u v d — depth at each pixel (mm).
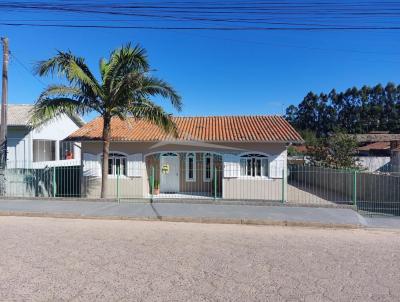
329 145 27562
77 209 12820
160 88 14367
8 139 19016
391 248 8297
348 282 5867
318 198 19438
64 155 23234
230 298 5094
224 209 12992
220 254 7371
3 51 16078
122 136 17609
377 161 32656
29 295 5070
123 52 13938
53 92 13812
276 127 18516
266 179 16984
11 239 8430
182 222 11453
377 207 15461
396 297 5281
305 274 6215
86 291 5242
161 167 19781
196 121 20531
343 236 9656
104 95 14359
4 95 16234
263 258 7148
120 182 17719
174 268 6371
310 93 89250
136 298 5023
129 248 7699
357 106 80500
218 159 19531
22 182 17047
